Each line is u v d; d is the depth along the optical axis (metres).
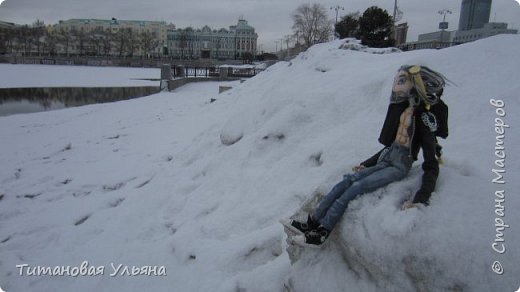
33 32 99.94
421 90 2.61
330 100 6.11
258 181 5.32
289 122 6.08
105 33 112.50
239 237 4.44
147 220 5.74
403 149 2.72
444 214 2.33
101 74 46.12
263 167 5.70
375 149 4.46
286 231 3.29
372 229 2.51
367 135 4.79
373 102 5.56
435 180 2.47
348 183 2.77
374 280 2.58
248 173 5.68
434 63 5.55
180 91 23.56
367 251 2.50
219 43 123.50
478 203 2.37
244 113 7.62
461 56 5.41
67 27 119.94
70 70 52.28
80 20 130.88
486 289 2.10
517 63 4.89
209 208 5.38
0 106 19.33
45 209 6.69
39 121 14.68
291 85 7.70
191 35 124.50
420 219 2.35
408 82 2.69
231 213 4.93
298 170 5.07
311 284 2.94
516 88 4.48
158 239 5.17
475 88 4.77
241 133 7.18
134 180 7.68
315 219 2.79
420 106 2.68
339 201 2.70
